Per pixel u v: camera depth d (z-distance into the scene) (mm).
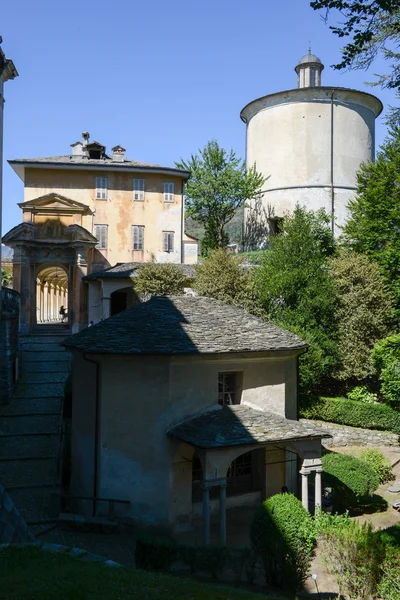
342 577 12969
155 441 17203
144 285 33156
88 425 18641
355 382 30031
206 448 15375
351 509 19188
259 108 46781
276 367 19375
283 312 28984
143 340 17531
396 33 12492
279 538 13125
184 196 48000
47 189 43438
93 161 44562
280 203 44781
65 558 9914
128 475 17391
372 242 34406
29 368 30703
